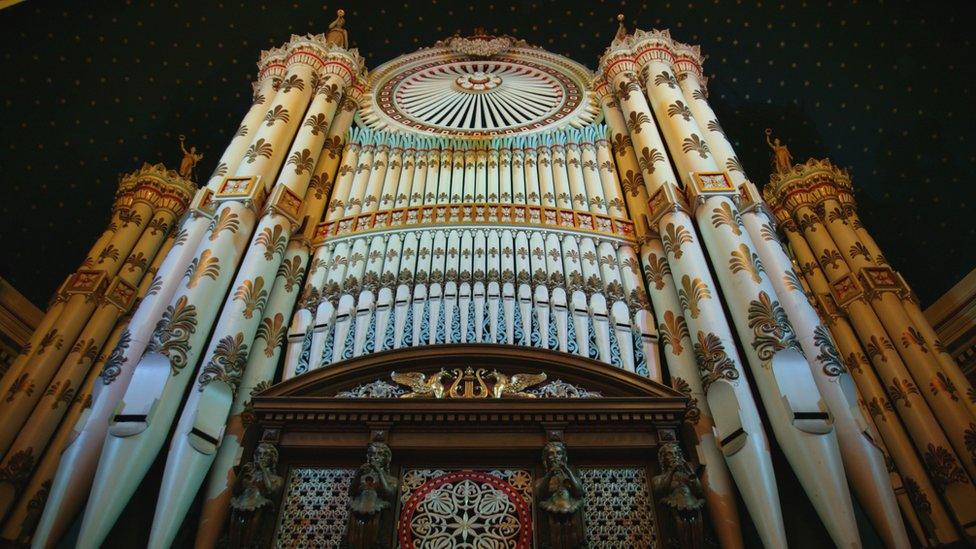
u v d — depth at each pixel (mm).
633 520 5973
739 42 11758
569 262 8555
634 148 10039
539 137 10984
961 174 10023
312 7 12180
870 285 9008
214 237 7910
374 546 5582
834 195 10359
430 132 11086
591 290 8195
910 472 7398
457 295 8117
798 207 10430
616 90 11031
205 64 11648
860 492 5938
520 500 5996
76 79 10688
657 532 5859
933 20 10055
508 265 8469
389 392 6797
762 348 6566
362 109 11562
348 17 12539
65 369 8203
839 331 8883
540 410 6340
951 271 10008
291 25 12180
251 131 9914
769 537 5609
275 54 11469
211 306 7234
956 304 9477
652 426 6355
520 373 6926
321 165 10203
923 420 7645
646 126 9859
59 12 10094
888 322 8664
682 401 6379
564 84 12109
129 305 9281
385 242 8938
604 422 6355
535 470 6227
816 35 11133
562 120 11312
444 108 11812
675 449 6090
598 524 5949
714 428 6457
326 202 9805
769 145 11648
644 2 12273
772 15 11367
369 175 10312
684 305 7527
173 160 11844
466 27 13031
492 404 6340
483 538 5770
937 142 10266
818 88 11305
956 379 7938
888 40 10547
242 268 7754
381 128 11219
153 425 6094
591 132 11000
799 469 5906
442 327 7750
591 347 7598
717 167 8867
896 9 10391
